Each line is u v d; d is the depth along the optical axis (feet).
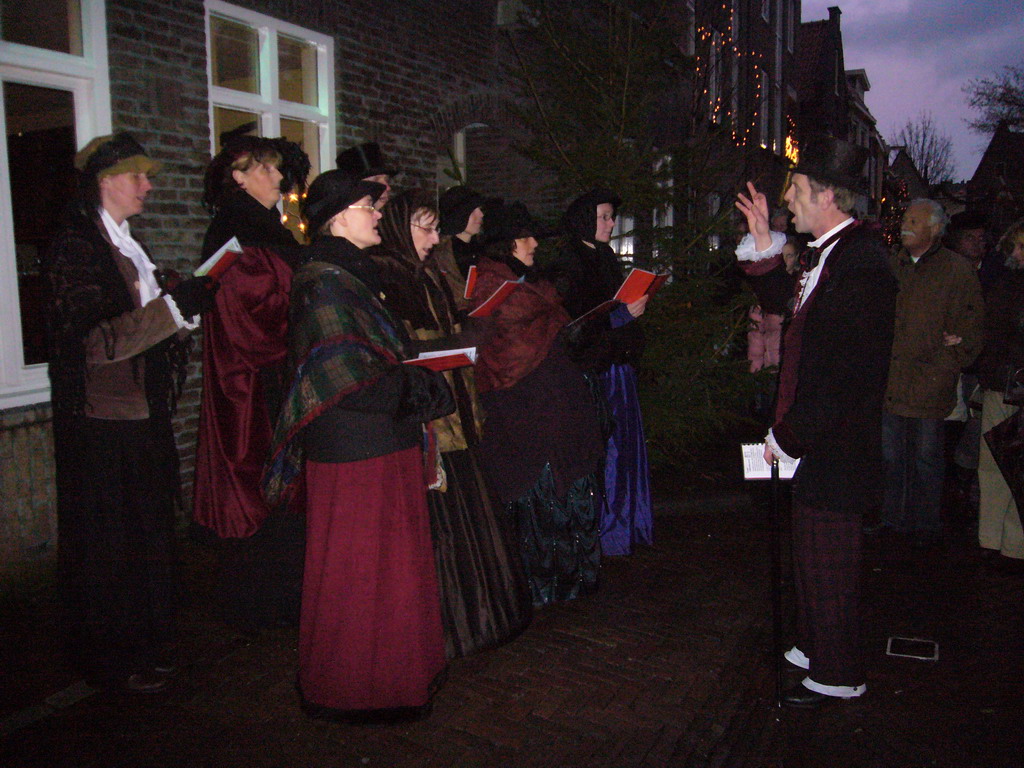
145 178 9.27
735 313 18.62
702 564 13.99
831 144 8.91
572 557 12.23
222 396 10.05
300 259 8.61
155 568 9.43
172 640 9.93
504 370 11.64
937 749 8.86
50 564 12.80
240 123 16.14
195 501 10.25
